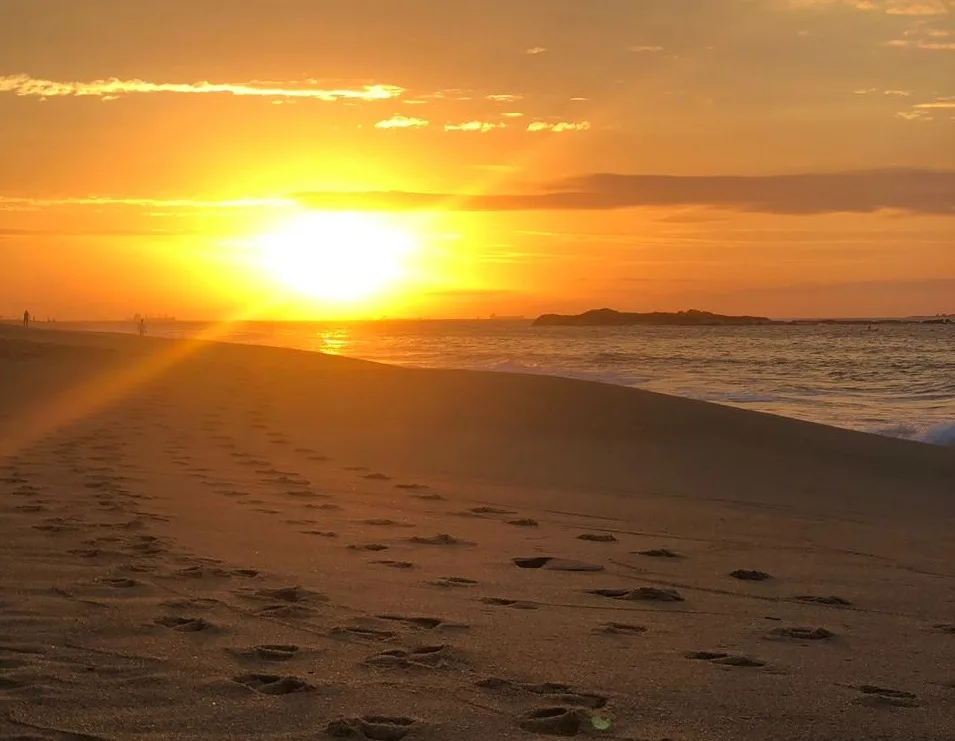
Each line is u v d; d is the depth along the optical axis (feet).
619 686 15.28
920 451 51.72
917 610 22.15
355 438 53.83
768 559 28.09
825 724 13.83
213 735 12.62
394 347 252.01
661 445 52.44
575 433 55.77
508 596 21.75
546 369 151.74
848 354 213.46
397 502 35.91
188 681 14.73
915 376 140.36
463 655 16.60
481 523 32.24
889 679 16.28
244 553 24.94
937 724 13.91
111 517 28.94
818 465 48.06
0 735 12.34
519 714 13.80
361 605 20.04
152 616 18.39
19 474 36.76
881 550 29.99
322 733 12.78
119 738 12.39
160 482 36.96
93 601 19.31
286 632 17.69
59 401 66.08
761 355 211.41
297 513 32.17
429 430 56.85
